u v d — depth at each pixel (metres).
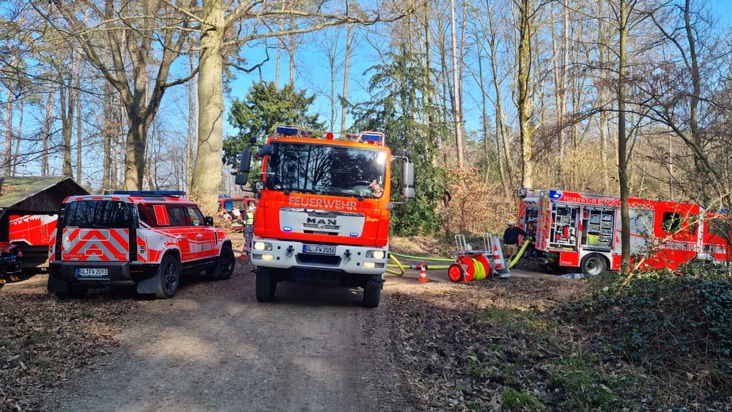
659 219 15.73
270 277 9.43
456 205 27.02
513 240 17.14
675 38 11.93
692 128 10.93
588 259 16.34
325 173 8.89
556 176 30.53
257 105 40.38
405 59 24.02
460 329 8.38
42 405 4.83
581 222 16.38
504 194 34.03
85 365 5.94
